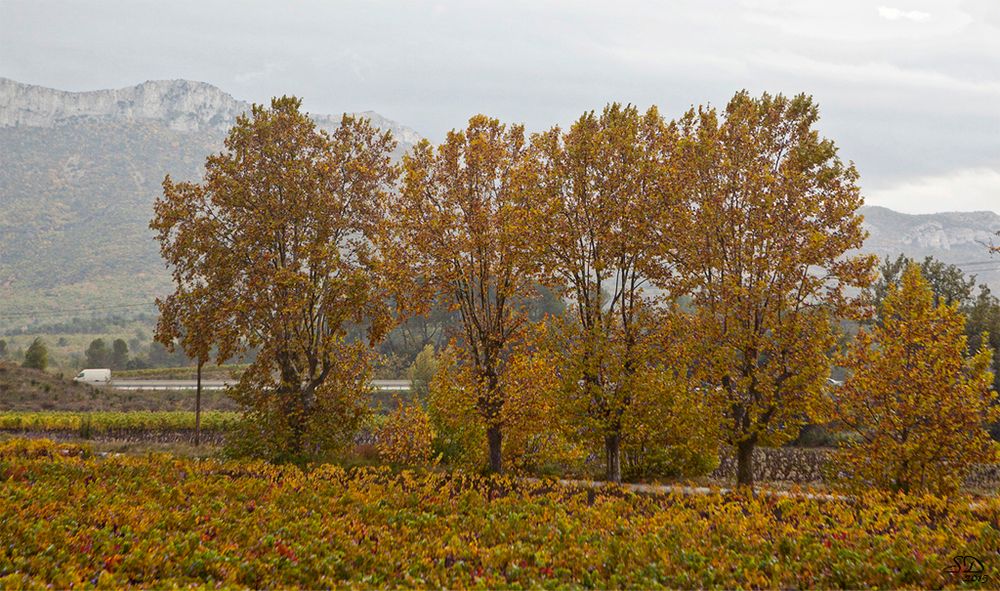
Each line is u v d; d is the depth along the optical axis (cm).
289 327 2894
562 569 1432
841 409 2288
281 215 2903
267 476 2328
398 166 3109
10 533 1374
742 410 2419
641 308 2638
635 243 2520
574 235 2614
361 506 1919
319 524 1680
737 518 1739
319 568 1402
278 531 1605
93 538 1411
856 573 1355
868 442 2256
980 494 2622
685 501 2009
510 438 2947
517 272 2645
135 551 1334
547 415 2695
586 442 2788
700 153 2461
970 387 2103
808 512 1817
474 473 2567
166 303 2880
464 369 2770
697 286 2486
